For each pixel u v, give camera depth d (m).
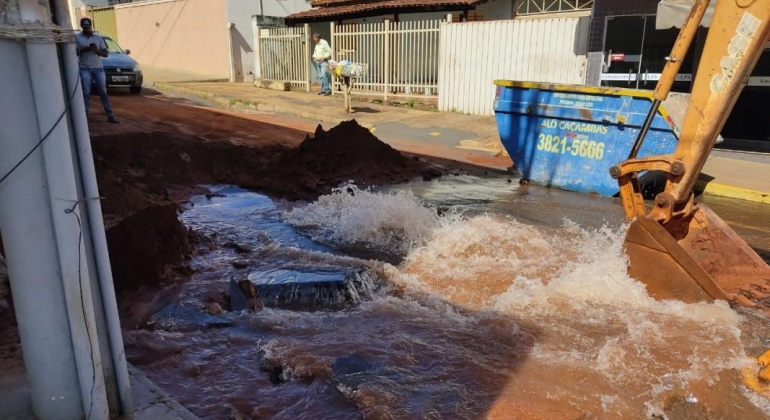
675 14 10.16
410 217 6.77
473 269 5.54
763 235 7.03
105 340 2.64
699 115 4.59
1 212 2.32
